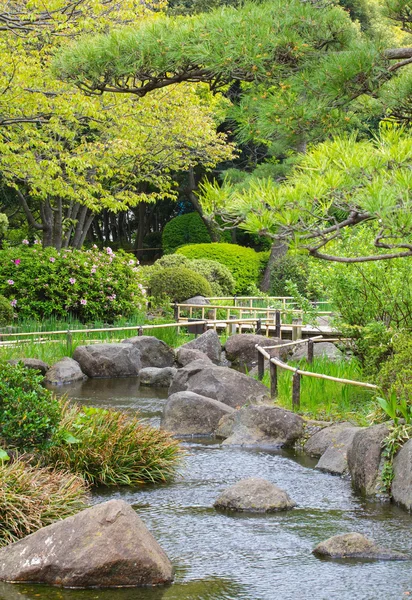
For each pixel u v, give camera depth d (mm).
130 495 7418
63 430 7609
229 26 6598
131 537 5344
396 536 6246
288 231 5453
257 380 11891
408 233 5250
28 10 16062
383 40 6766
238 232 35031
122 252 21484
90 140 22734
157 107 19703
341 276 10516
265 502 6984
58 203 24656
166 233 35156
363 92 6828
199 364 12141
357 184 5566
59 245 24859
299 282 24484
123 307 20219
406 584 5234
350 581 5289
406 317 10438
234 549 5945
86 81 7332
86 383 14242
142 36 6871
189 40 6730
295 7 6629
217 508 7035
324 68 6535
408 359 8742
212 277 25438
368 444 7676
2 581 5301
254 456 8977
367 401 9867
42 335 16672
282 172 19203
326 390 10523
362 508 7039
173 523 6578
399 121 7527
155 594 5086
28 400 6918
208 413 10242
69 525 5449
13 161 17109
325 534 6301
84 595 5059
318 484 7844
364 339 10266
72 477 6773
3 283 19156
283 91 6832
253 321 18328
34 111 16438
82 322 19797
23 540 5516
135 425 8445
